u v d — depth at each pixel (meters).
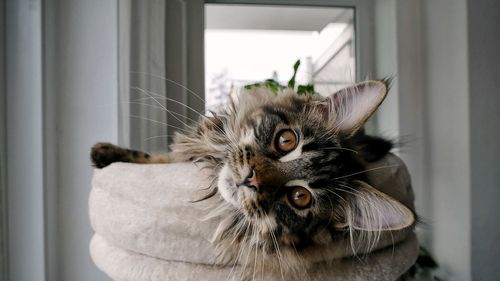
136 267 0.28
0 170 0.41
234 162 0.32
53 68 0.44
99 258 0.31
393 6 0.58
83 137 0.45
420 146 0.58
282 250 0.30
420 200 0.58
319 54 0.62
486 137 0.47
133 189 0.29
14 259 0.42
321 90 0.42
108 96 0.45
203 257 0.28
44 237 0.43
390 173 0.34
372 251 0.31
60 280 0.46
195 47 0.59
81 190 0.46
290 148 0.32
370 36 0.62
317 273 0.30
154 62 0.50
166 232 0.28
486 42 0.47
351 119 0.34
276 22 0.61
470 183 0.47
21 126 0.42
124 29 0.45
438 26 0.53
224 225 0.30
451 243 0.51
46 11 0.43
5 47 0.41
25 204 0.42
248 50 0.61
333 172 0.32
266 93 0.36
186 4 0.58
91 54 0.45
